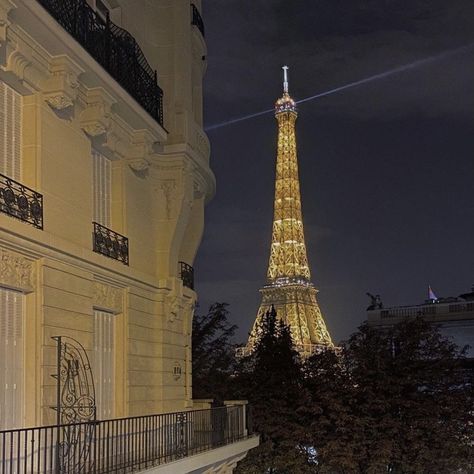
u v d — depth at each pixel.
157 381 23.00
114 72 19.84
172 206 24.03
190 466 18.81
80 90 18.36
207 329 41.59
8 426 15.12
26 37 15.79
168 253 23.84
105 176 20.81
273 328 39.75
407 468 32.19
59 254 16.73
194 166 25.09
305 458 33.41
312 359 36.31
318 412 33.12
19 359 15.62
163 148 23.92
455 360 34.62
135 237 22.06
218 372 39.81
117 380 20.36
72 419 16.70
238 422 24.86
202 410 21.95
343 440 32.56
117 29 21.33
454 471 33.59
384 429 32.50
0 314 14.98
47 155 16.84
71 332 17.33
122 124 20.70
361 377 33.47
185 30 25.12
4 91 15.84
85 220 18.61
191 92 25.53
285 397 34.59
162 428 19.03
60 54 16.69
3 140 15.73
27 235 15.25
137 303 21.72
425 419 32.25
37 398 15.77
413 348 34.50
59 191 17.31
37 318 15.97
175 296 23.73
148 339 22.62
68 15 17.48
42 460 15.63
